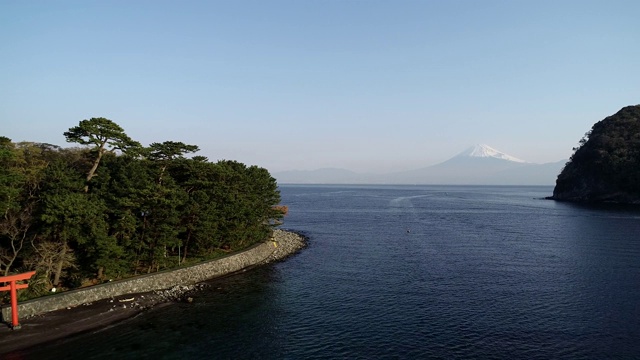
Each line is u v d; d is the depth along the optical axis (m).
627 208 137.38
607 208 139.00
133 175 41.25
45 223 36.16
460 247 67.62
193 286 43.62
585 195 173.75
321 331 31.50
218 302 38.59
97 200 38.81
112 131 41.00
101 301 36.78
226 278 47.75
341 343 29.27
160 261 43.84
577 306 36.59
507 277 47.06
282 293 41.66
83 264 39.66
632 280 45.12
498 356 27.00
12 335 29.61
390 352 27.73
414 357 26.97
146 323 33.03
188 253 52.25
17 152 40.50
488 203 182.25
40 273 36.16
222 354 27.64
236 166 63.66
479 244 70.44
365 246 70.06
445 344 28.91
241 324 33.03
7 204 33.88
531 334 30.48
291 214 131.00
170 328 32.06
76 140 39.84
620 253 60.75
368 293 41.41
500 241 73.38
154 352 27.86
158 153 47.38
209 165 51.88
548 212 129.75
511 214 125.88
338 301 38.88
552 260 56.22
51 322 31.98
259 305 37.72
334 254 62.97
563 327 31.73
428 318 34.00
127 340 29.72
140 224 41.62
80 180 40.28
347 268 52.91
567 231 84.88
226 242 56.97
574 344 28.72
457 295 40.28
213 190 50.59
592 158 174.38
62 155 52.81
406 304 37.69
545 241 72.69
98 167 43.53
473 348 28.22
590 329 31.30
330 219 115.31
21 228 36.28
